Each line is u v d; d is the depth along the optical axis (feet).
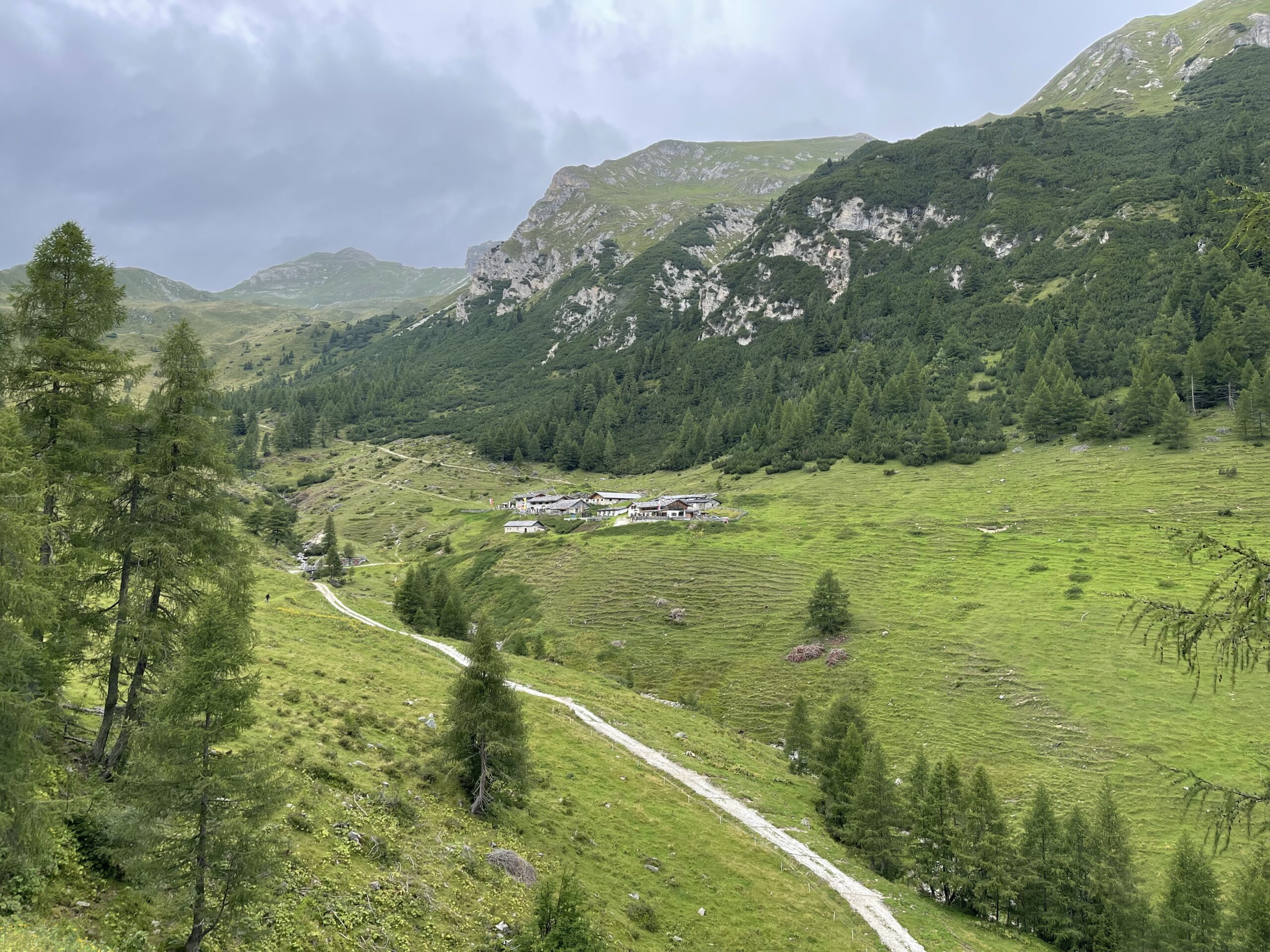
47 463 89.66
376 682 195.31
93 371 96.58
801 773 251.60
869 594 377.91
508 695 138.00
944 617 340.80
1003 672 293.02
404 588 352.28
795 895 147.33
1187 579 321.52
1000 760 252.21
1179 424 471.21
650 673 352.08
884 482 558.97
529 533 574.56
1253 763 220.64
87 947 63.00
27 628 71.46
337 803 111.65
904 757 263.08
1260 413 458.91
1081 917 165.48
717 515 545.03
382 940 86.79
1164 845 200.64
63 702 105.60
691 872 145.28
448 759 136.67
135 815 66.49
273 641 215.10
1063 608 321.73
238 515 101.24
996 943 154.61
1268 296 558.15
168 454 93.86
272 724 134.92
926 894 177.58
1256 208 57.67
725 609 394.73
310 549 577.43
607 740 211.20
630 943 111.04
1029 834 180.55
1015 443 567.18
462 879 107.96
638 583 440.45
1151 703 257.96
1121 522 394.52
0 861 64.13
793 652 342.64
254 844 69.15
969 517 448.65
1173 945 149.89
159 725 66.90
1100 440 520.42
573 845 138.62
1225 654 43.75
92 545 90.63
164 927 73.56
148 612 92.58
